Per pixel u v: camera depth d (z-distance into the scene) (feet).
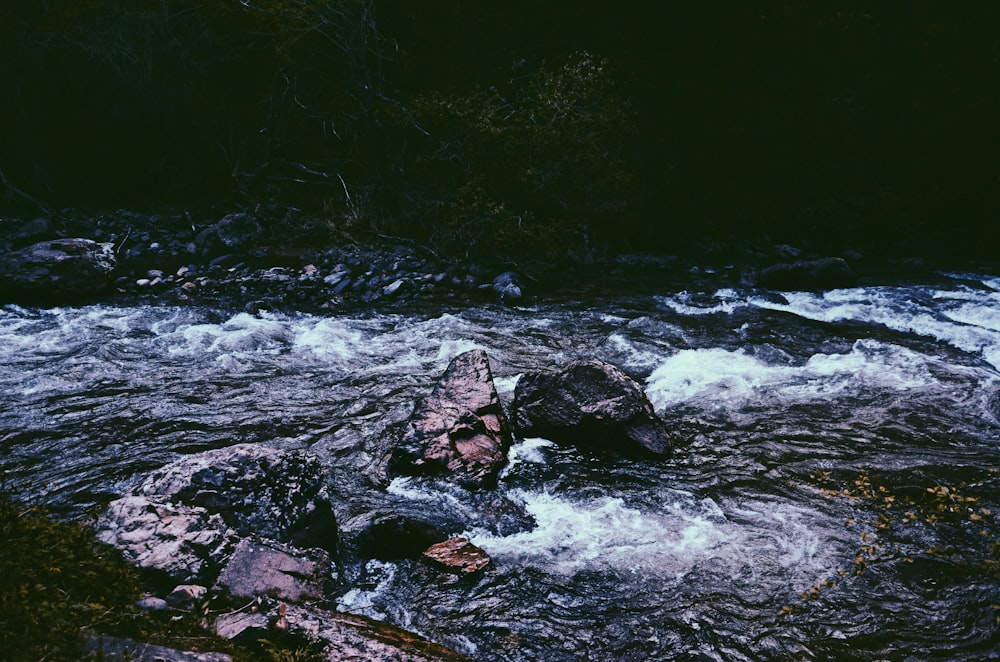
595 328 37.63
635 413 25.80
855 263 48.70
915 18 59.88
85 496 22.89
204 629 14.47
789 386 30.55
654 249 50.39
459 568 19.29
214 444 26.13
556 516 22.18
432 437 24.45
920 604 18.43
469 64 56.03
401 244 49.39
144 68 54.90
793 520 21.88
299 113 56.54
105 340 35.06
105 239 49.42
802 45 58.75
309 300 41.91
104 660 12.19
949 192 56.39
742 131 56.44
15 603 12.50
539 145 49.49
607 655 16.88
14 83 53.98
